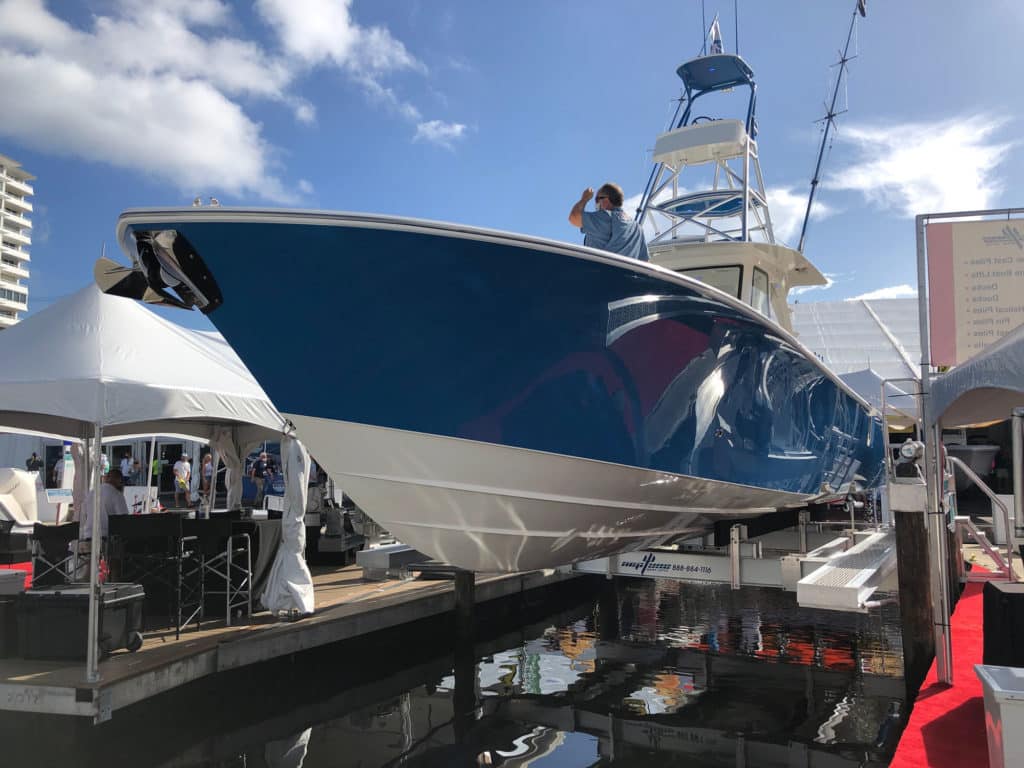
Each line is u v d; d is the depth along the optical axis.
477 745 4.04
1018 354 2.44
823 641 6.27
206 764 3.80
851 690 4.90
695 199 6.96
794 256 6.38
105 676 3.84
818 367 5.60
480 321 3.63
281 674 4.95
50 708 3.70
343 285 3.55
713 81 7.76
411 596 6.06
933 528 3.79
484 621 6.90
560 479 4.00
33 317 4.54
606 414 3.96
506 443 3.82
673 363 4.13
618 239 4.41
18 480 9.95
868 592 4.40
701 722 4.36
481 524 4.14
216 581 5.48
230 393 4.66
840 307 25.88
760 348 4.70
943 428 5.31
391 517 4.12
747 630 6.70
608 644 6.24
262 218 3.45
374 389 3.73
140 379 4.10
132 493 11.87
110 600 4.19
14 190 106.25
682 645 6.18
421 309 3.58
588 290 3.69
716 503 4.94
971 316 3.46
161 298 4.05
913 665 4.16
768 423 5.02
